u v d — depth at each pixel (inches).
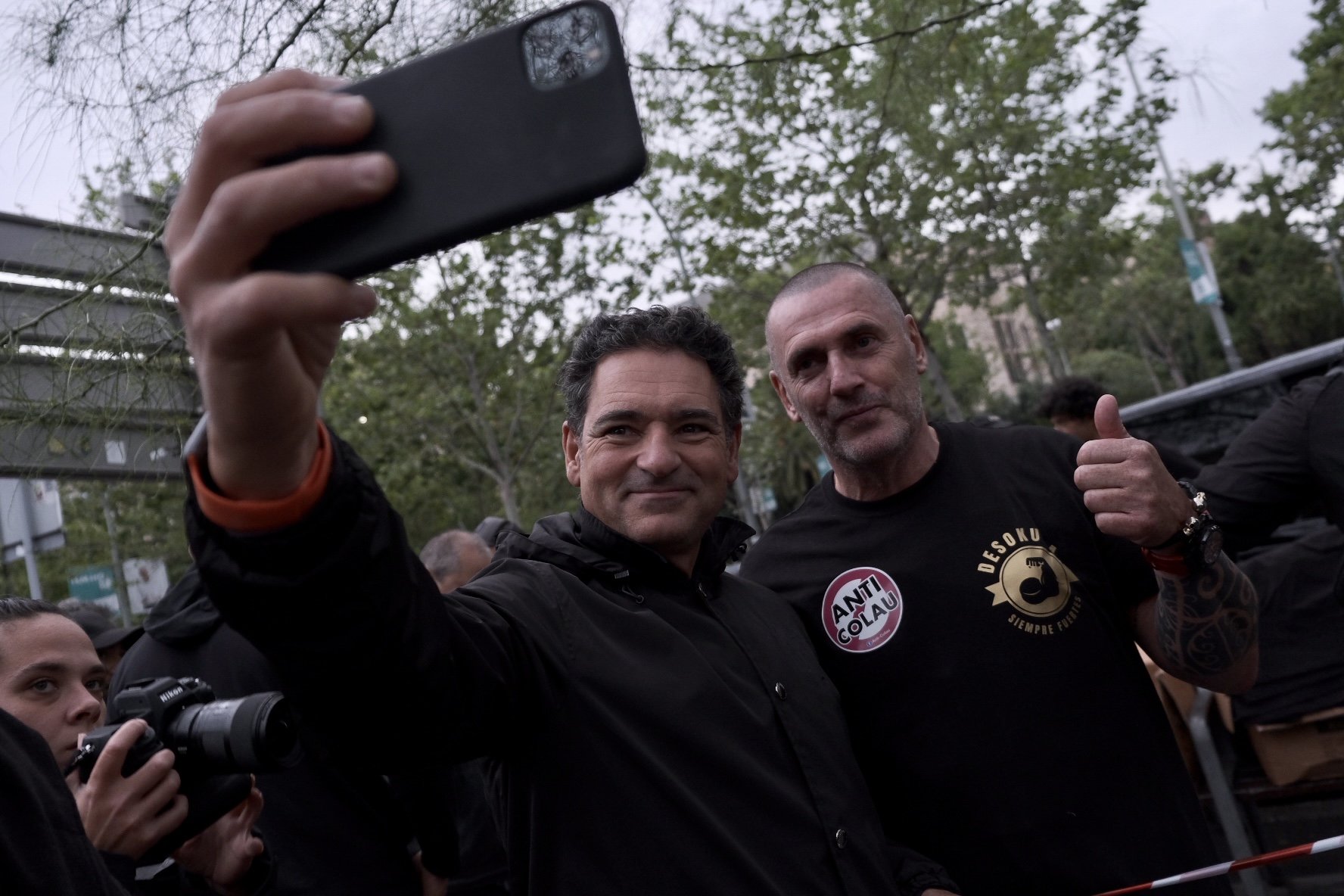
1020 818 86.1
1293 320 1589.6
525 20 30.1
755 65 178.4
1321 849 76.7
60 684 79.0
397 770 50.9
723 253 550.0
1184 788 91.2
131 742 63.6
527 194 29.1
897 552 94.7
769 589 97.7
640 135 28.9
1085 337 1852.9
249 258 28.0
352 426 643.5
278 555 37.4
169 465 116.7
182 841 67.1
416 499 759.1
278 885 95.5
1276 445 114.6
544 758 64.1
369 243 29.2
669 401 76.1
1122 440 82.2
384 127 29.8
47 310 116.0
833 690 85.7
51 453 112.8
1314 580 148.6
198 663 103.0
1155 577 93.4
